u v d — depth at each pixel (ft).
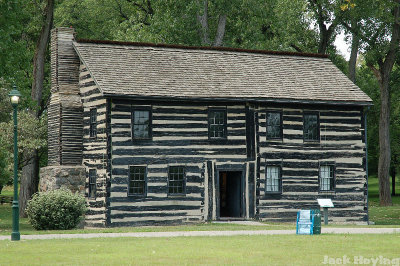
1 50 114.83
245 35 154.40
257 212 108.06
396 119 214.48
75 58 111.86
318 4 158.61
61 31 111.96
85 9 171.22
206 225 99.04
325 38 165.07
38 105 141.08
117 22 177.99
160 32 147.95
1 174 112.78
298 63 122.42
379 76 173.88
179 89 105.29
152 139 103.24
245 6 148.46
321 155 113.29
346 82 119.85
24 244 66.95
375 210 150.51
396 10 166.40
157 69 109.19
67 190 96.78
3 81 123.95
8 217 137.90
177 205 103.60
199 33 150.71
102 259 55.16
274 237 74.18
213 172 106.22
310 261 54.08
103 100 102.42
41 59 142.20
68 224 93.35
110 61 107.76
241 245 65.26
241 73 114.32
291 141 111.24
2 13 116.37
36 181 150.30
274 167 110.32
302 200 111.24
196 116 106.11
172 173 104.17
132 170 101.86
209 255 57.57
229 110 107.96
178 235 77.97
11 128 123.44
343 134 115.14
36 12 138.92
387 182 173.88
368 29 160.25
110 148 100.58
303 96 111.65
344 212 113.91
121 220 100.12
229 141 107.55
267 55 122.21
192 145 105.40
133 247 63.52
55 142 110.11
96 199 102.22
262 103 109.60
